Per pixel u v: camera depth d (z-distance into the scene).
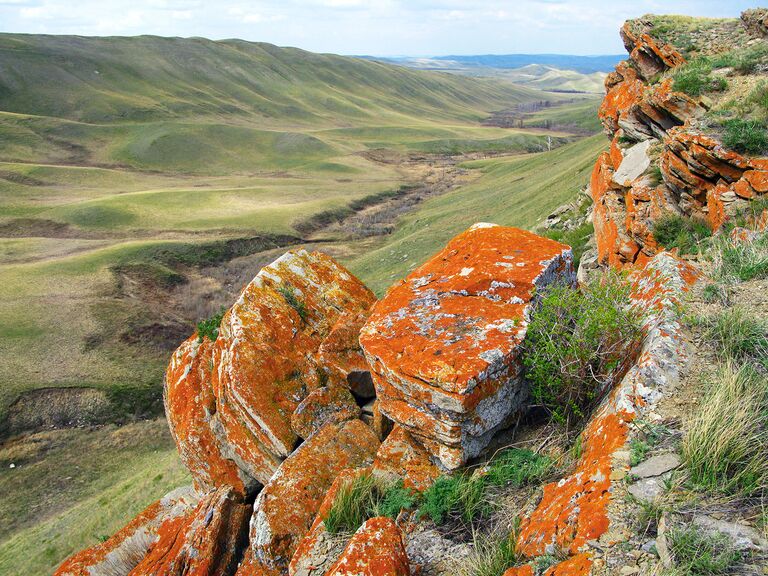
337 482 6.88
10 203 103.44
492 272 7.42
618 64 22.25
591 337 6.00
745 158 11.52
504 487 5.64
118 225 94.00
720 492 4.07
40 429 42.50
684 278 6.80
